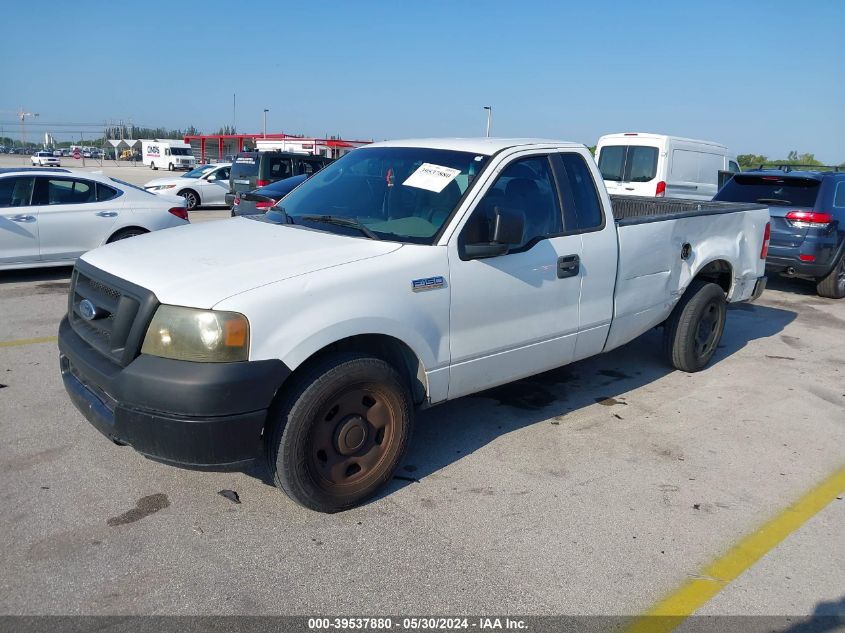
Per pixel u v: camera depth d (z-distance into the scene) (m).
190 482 3.81
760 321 8.30
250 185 17.38
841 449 4.61
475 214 3.92
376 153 4.69
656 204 6.72
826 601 3.04
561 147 4.59
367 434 3.58
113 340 3.27
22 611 2.76
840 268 9.71
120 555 3.14
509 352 4.20
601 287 4.72
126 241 4.08
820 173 9.64
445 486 3.90
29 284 8.87
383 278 3.51
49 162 49.38
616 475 4.11
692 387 5.74
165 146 51.72
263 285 3.21
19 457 4.02
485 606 2.91
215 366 3.05
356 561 3.17
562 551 3.32
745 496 3.93
